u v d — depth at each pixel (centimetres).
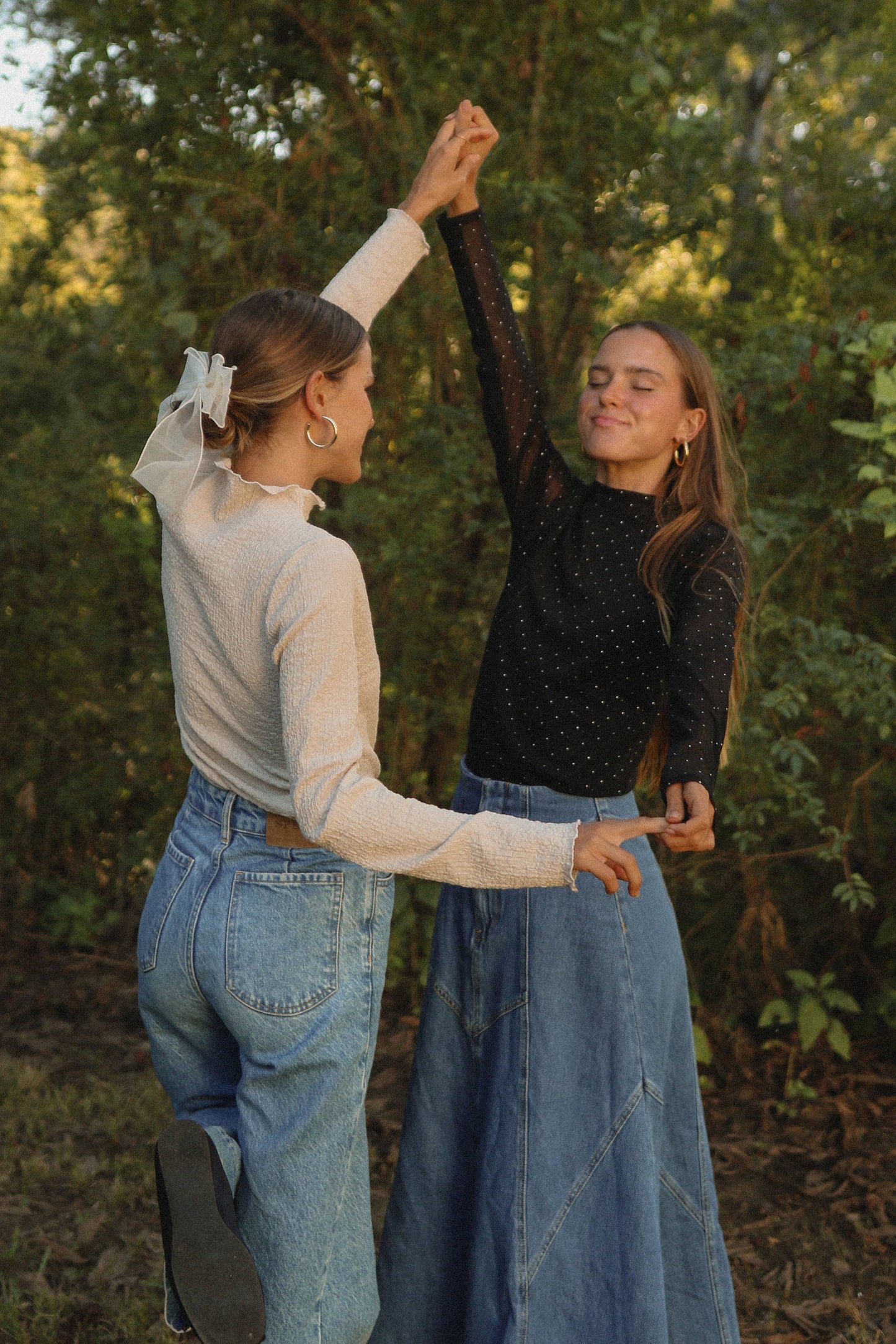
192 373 154
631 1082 175
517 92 314
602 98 306
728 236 352
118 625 436
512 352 199
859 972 373
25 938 439
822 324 335
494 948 180
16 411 448
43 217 398
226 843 151
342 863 150
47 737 448
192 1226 143
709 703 157
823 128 350
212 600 147
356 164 314
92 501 422
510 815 181
